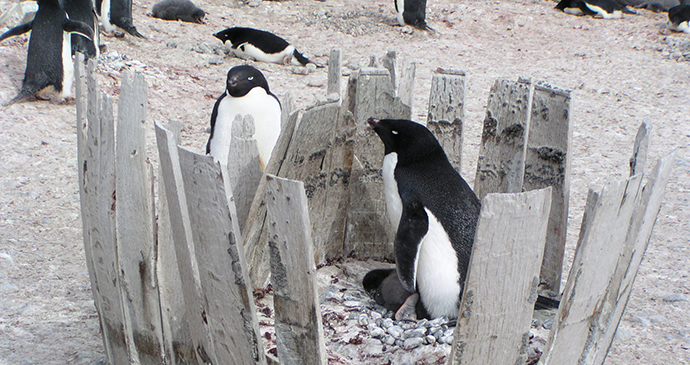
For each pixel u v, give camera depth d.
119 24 8.73
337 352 2.63
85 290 3.77
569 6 13.52
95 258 2.48
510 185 3.14
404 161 3.09
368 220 3.59
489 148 3.21
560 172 2.96
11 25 8.56
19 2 8.83
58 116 6.44
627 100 8.55
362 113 3.29
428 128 3.33
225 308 2.07
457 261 2.87
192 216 2.02
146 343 2.46
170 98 7.06
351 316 2.95
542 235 1.84
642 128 2.23
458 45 10.83
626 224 1.98
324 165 3.17
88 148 2.37
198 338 2.28
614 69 10.16
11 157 5.46
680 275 4.22
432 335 2.68
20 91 6.73
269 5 11.91
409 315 3.02
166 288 2.44
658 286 4.07
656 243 4.66
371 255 3.70
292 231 1.83
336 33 10.83
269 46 8.71
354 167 3.42
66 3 7.25
